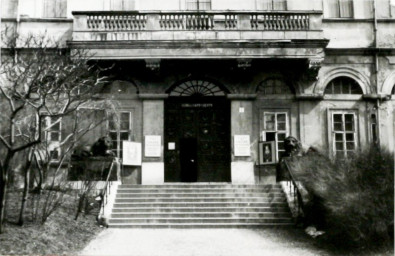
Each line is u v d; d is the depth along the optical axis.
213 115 21.92
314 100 21.53
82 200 14.63
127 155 20.64
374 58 21.92
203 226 15.24
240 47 20.23
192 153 21.75
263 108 21.50
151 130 21.20
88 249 12.11
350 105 21.64
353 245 11.88
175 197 17.14
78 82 16.97
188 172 21.62
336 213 11.86
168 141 21.70
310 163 14.95
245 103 21.42
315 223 14.23
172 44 20.17
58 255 11.32
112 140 21.05
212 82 21.80
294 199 15.97
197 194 17.33
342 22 22.17
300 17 20.88
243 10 21.11
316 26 20.83
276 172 19.73
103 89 21.14
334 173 12.75
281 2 22.44
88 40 20.06
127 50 20.17
